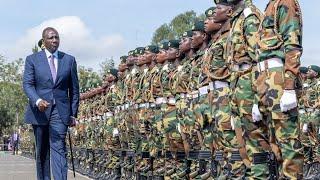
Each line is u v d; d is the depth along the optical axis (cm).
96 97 1697
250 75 640
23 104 6275
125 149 1312
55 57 868
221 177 734
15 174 1673
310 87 1376
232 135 721
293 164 566
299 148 567
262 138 621
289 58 560
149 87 1081
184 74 912
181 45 938
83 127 1930
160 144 1053
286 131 566
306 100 1350
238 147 698
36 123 859
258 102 602
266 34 594
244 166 696
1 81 6575
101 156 1580
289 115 564
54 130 856
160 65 1049
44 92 855
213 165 788
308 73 1384
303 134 1294
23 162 2602
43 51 869
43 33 866
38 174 875
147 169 1138
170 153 993
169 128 973
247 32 641
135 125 1170
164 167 1039
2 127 6244
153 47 1110
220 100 737
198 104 816
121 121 1305
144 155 1136
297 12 571
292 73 557
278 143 573
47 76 855
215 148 761
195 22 885
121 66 1327
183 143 927
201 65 833
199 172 845
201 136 830
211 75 748
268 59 587
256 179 621
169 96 980
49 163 879
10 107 6234
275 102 575
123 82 1320
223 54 741
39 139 870
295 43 562
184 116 902
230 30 696
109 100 1431
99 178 1501
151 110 1079
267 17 597
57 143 856
